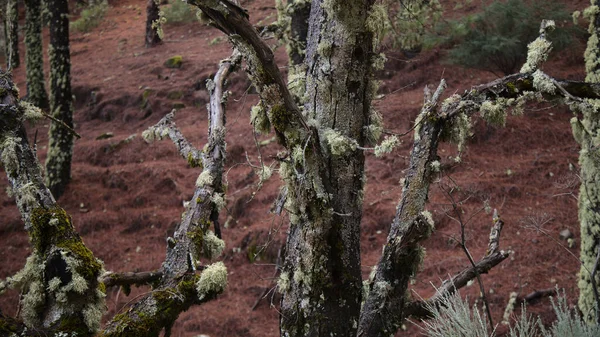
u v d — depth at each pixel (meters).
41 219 1.59
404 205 2.43
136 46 16.41
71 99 9.61
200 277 1.85
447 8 11.81
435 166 2.40
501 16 9.25
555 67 9.20
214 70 12.72
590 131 4.19
